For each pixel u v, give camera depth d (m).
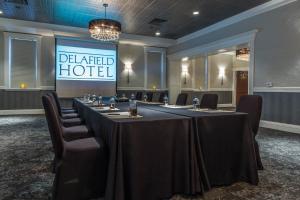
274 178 2.23
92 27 4.69
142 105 3.70
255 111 2.52
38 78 7.58
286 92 4.73
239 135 2.15
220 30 6.59
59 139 1.71
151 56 9.24
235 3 5.18
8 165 2.57
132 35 8.09
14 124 5.45
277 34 4.91
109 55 8.48
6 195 1.86
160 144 1.79
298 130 4.50
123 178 1.62
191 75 10.02
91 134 2.57
